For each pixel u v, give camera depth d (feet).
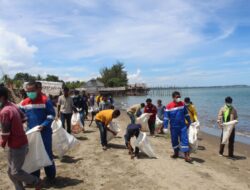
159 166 29.63
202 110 121.08
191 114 37.81
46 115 23.17
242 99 205.05
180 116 32.58
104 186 24.13
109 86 334.85
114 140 42.42
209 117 94.84
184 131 32.35
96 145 38.99
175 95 32.53
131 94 318.04
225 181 26.68
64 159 31.78
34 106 22.85
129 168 28.81
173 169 28.89
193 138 32.81
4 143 18.86
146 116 49.24
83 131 50.62
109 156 33.17
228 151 39.99
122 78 350.64
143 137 32.68
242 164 34.60
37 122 22.84
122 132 51.47
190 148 33.24
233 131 37.60
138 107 48.83
